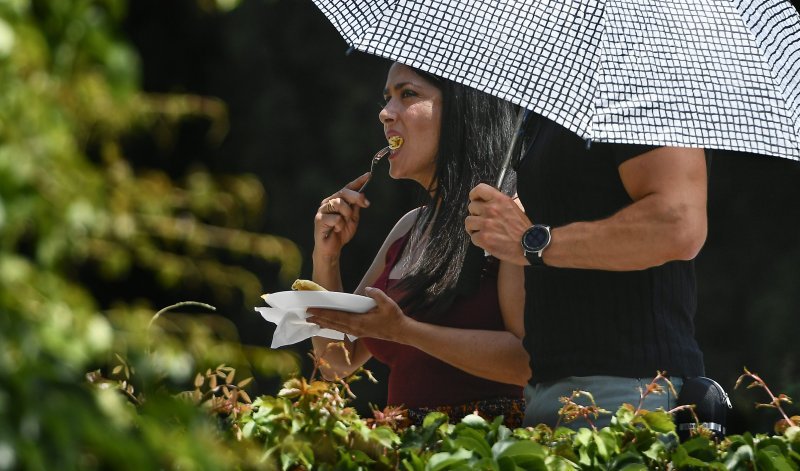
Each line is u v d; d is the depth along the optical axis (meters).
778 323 19.70
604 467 4.81
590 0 6.25
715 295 20.94
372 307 6.66
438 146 6.98
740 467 4.92
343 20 6.52
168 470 2.74
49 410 2.32
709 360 20.45
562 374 6.07
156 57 23.05
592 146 6.03
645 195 5.92
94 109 2.38
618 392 5.92
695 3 6.44
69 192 2.33
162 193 2.56
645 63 6.14
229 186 2.70
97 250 2.51
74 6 2.38
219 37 23.03
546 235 6.02
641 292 5.98
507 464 4.55
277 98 22.75
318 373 12.90
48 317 2.33
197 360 2.68
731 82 6.21
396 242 7.55
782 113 6.24
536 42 6.18
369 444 4.60
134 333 2.56
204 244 2.64
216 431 4.20
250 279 2.72
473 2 6.39
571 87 6.02
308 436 4.53
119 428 2.41
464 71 6.14
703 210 5.96
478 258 6.91
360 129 22.58
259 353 2.78
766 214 20.91
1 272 2.24
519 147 6.45
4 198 2.25
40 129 2.30
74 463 2.32
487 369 6.79
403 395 7.15
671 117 5.99
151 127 2.67
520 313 6.80
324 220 7.52
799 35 6.57
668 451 5.00
